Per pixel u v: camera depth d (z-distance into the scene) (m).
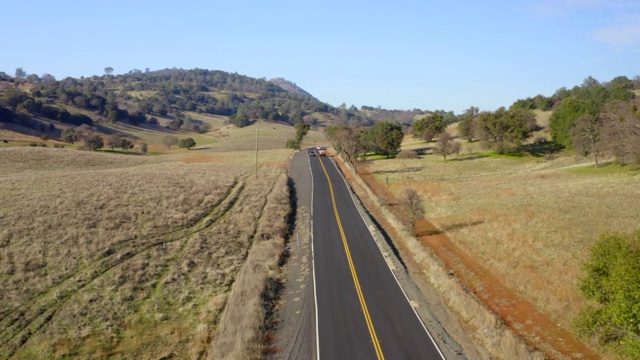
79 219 40.69
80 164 79.62
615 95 111.12
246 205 52.44
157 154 111.69
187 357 23.59
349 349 22.39
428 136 114.94
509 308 26.41
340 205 54.31
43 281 29.84
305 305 27.75
